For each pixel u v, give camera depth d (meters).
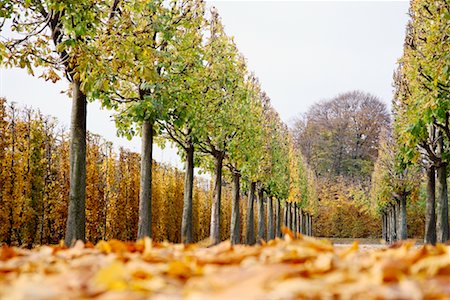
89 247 2.83
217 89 17.81
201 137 17.44
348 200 70.31
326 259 1.71
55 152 20.88
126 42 9.08
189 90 14.50
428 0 12.59
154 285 1.45
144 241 2.54
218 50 18.00
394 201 37.09
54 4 8.02
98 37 9.57
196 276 1.67
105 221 22.77
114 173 23.12
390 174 32.09
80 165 9.38
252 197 26.50
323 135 87.38
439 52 10.92
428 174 17.38
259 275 1.42
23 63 9.40
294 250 2.04
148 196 13.31
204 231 37.12
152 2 11.14
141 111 11.73
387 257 2.04
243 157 20.52
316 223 67.81
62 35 9.29
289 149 41.25
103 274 1.45
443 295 1.23
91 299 1.27
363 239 60.66
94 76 8.62
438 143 16.50
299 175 47.56
